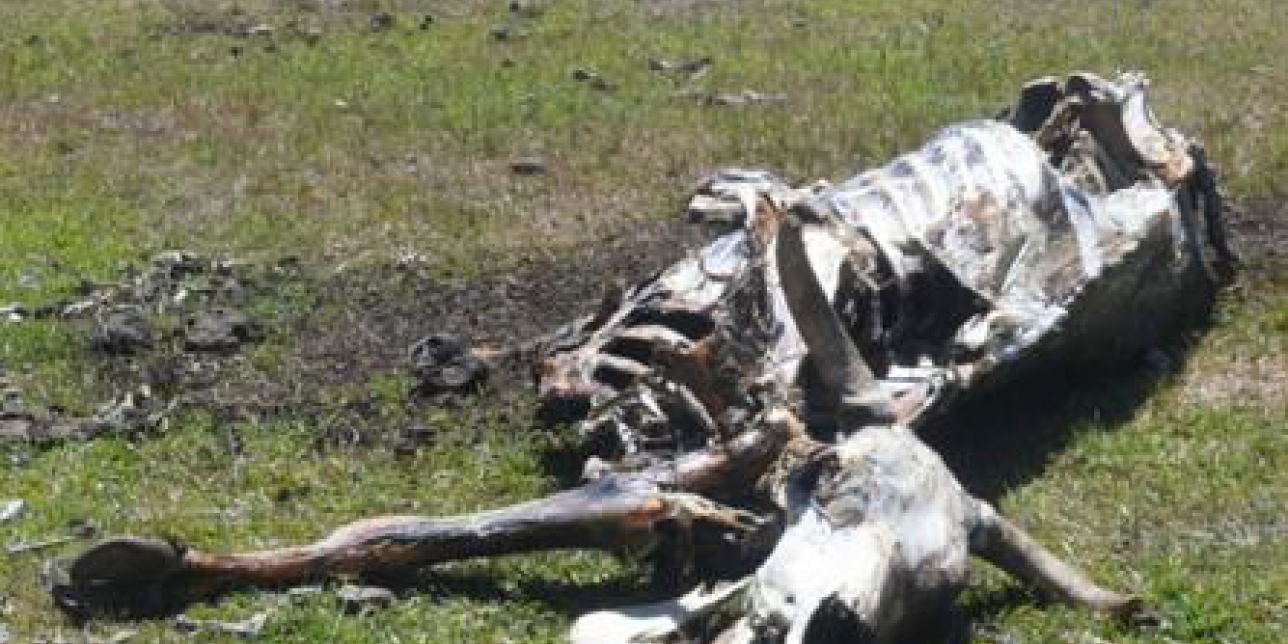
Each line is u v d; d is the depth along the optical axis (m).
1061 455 8.09
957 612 6.69
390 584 6.85
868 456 6.23
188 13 16.22
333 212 11.14
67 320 9.45
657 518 6.54
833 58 14.66
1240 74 14.20
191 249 10.56
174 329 9.26
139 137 12.63
